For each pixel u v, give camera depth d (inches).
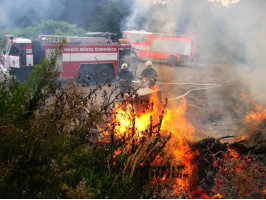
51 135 140.9
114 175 145.8
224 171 163.9
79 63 506.0
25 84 165.3
